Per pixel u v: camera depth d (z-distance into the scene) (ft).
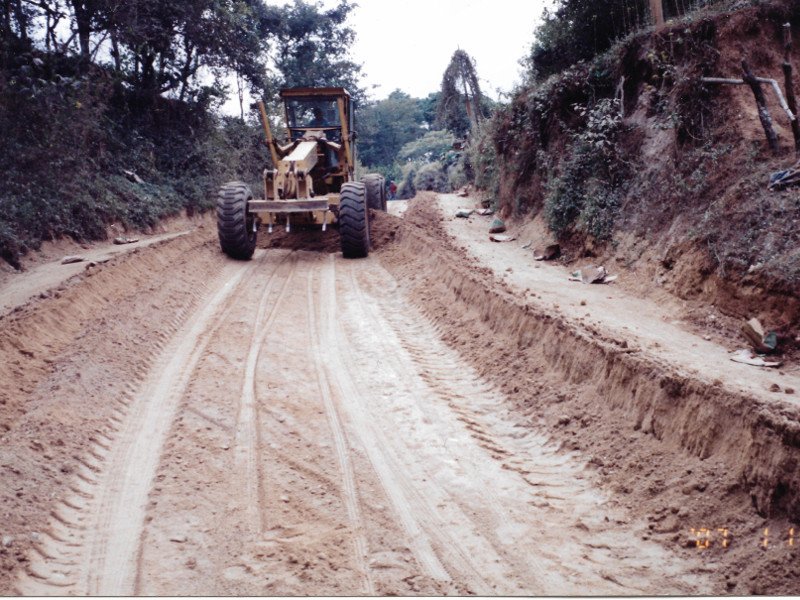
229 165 73.41
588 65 38.09
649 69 32.48
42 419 17.47
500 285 27.63
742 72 26.86
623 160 31.45
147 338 25.50
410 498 15.03
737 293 21.15
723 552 12.03
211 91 69.87
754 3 28.58
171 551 13.01
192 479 15.74
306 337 27.14
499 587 11.78
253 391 21.25
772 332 18.58
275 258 43.60
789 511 11.73
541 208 40.86
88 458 16.62
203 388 21.26
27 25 49.70
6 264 34.71
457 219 52.42
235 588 11.83
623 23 39.27
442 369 23.41
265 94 79.20
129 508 14.56
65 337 23.68
